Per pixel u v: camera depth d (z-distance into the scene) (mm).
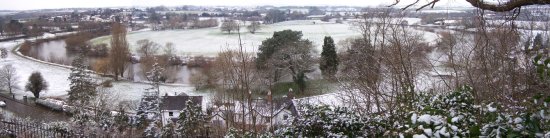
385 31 23469
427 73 17031
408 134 4547
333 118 8664
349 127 8414
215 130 18250
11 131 15172
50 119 29328
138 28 109500
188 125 17828
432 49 21750
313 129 8797
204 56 58656
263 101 24328
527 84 8102
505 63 10312
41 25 103562
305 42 41000
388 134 6742
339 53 38312
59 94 41594
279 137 9266
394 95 13336
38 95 39625
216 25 115750
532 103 5035
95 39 81062
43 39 84875
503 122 4582
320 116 8789
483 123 5109
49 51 70875
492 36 10484
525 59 8633
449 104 6984
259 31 81562
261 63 36156
